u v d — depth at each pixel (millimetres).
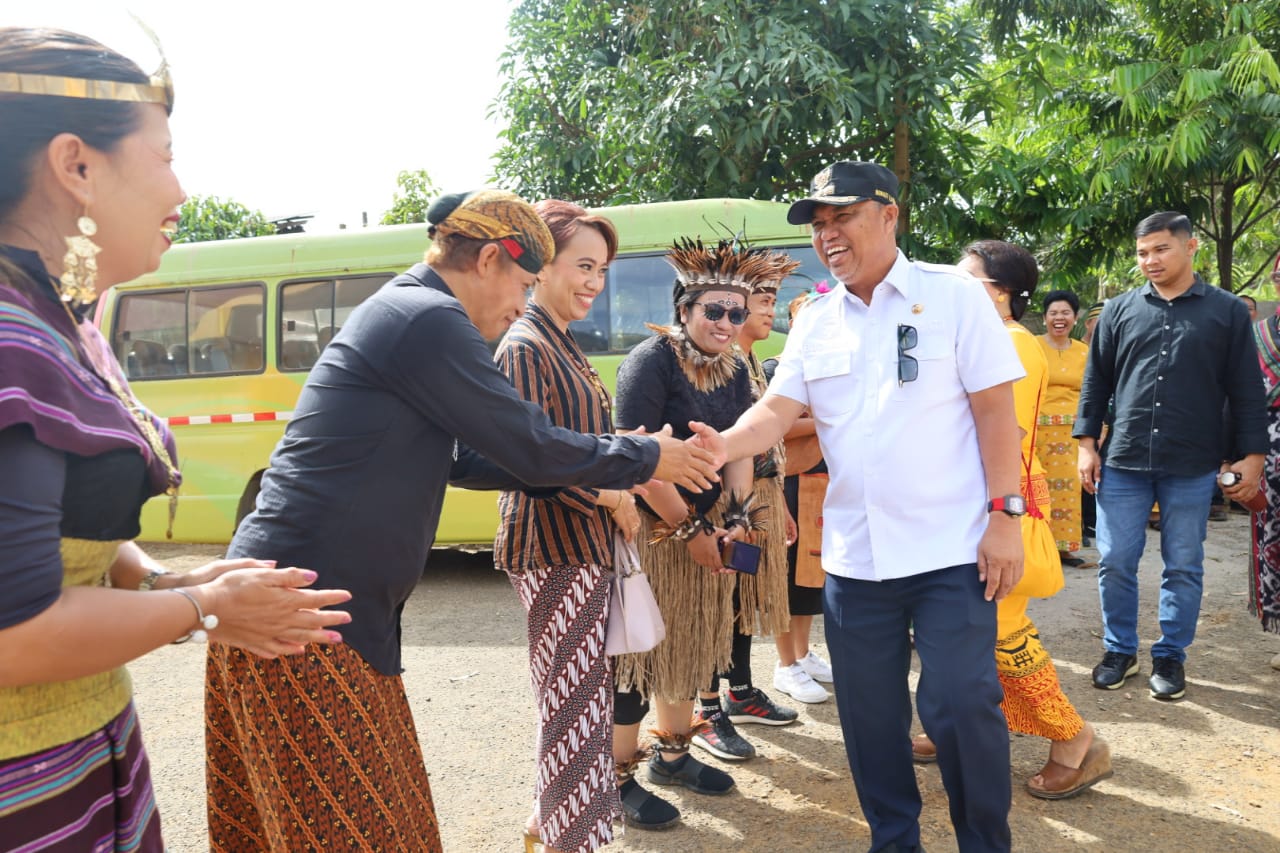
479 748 3480
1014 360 2275
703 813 2908
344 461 1607
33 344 1045
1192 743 3316
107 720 1228
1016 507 2236
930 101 8273
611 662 2713
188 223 14789
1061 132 10117
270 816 1562
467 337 1658
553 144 9312
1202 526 3754
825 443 2477
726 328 2744
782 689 3906
